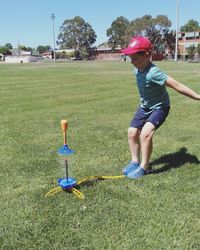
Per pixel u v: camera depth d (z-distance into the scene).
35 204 1.72
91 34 49.50
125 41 45.19
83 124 3.46
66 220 1.58
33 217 1.61
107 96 5.50
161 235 1.47
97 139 2.87
